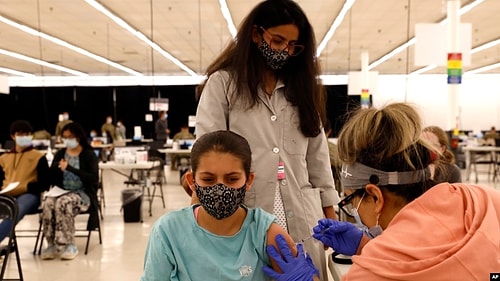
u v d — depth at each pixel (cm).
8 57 1401
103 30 1048
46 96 1750
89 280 362
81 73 1745
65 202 418
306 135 159
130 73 1747
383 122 101
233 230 131
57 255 422
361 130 103
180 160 1070
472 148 934
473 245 82
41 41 1170
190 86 1723
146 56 1414
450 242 84
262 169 151
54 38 1132
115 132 1308
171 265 130
